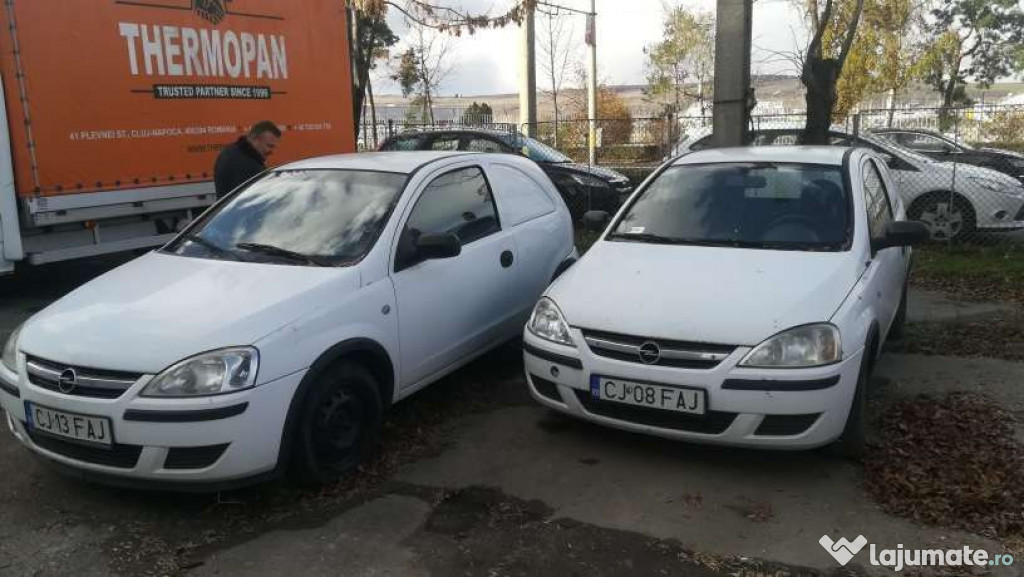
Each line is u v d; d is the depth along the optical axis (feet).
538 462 14.02
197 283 13.42
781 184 16.79
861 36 79.15
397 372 14.48
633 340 13.14
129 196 26.40
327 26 34.40
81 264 32.76
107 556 11.17
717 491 12.87
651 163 52.24
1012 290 26.08
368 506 12.51
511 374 18.71
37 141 23.75
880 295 15.20
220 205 16.75
